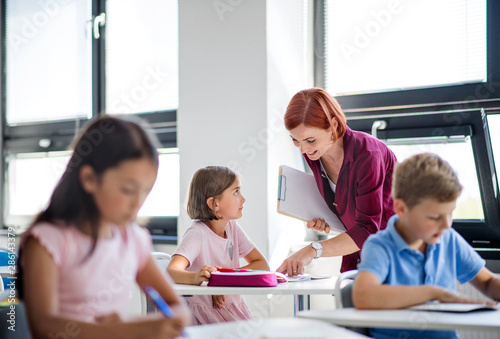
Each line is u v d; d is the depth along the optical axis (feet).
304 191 6.86
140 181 2.98
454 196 3.95
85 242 3.02
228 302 6.68
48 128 13.00
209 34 9.59
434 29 8.88
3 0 13.67
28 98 13.42
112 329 2.70
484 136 8.47
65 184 3.03
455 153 8.79
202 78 9.66
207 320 6.48
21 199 13.43
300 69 9.87
